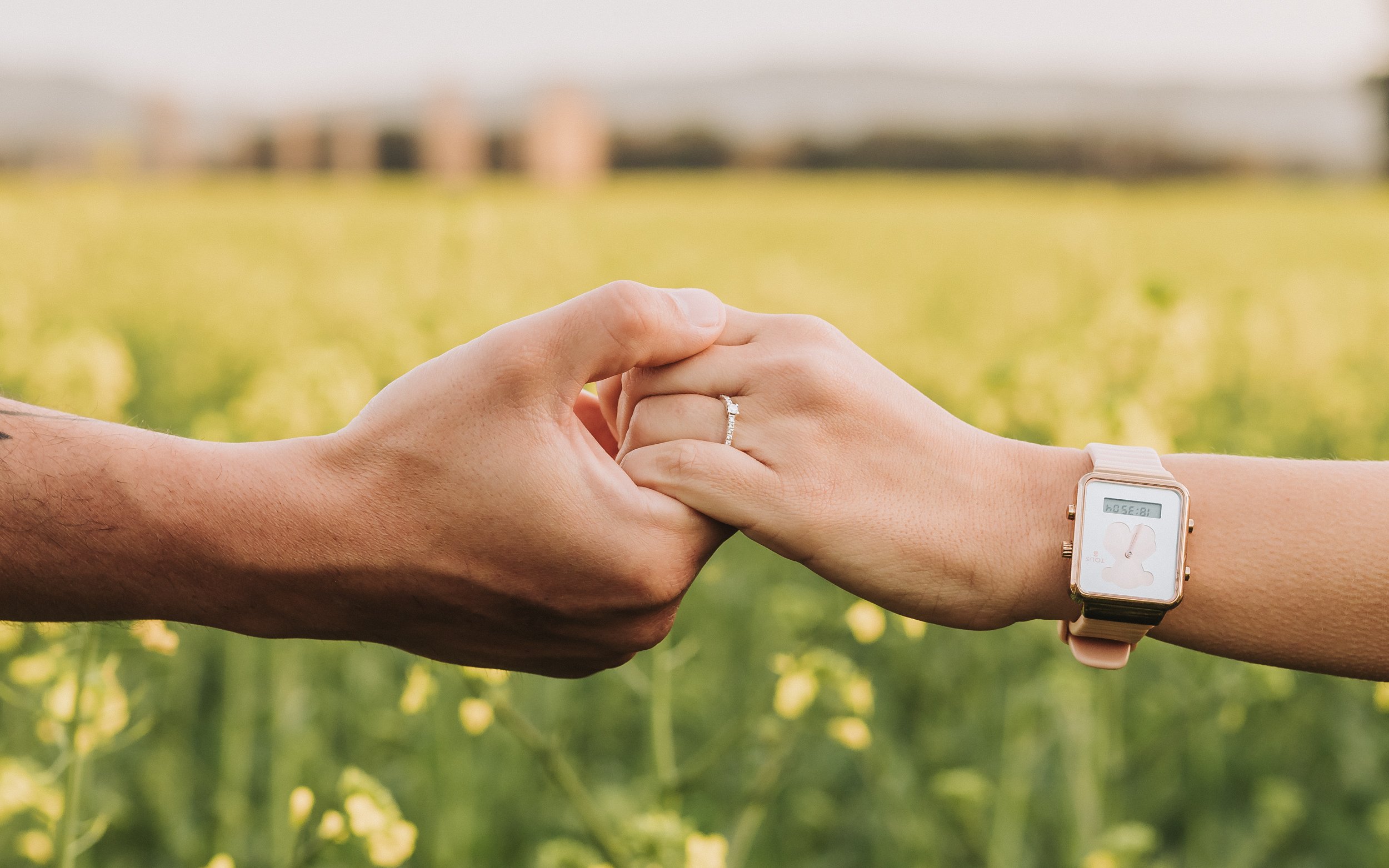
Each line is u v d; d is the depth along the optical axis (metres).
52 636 1.86
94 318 11.35
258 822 3.85
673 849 2.15
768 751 2.99
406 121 50.03
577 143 50.88
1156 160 53.59
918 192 42.53
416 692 2.29
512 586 1.42
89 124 52.78
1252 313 9.05
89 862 3.32
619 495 1.43
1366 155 44.69
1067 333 7.12
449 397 1.35
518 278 8.16
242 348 9.88
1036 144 55.94
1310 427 7.71
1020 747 3.33
